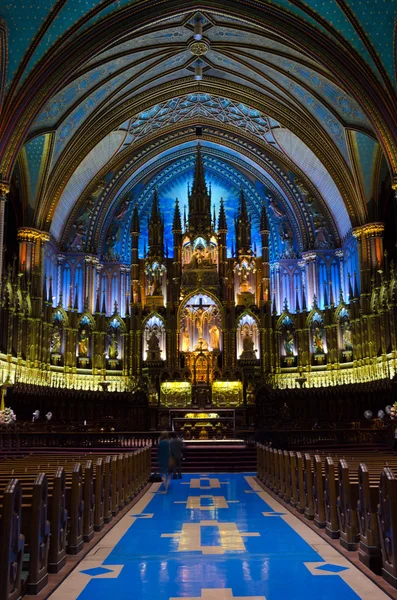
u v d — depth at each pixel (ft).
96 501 41.06
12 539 23.77
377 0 86.28
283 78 116.26
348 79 95.61
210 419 120.67
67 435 93.15
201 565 31.58
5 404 101.45
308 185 135.74
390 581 27.45
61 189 119.55
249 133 137.28
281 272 141.08
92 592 27.04
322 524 41.04
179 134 140.36
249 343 132.57
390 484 26.91
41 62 94.02
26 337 110.73
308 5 92.99
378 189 117.39
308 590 27.09
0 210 93.76
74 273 132.98
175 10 98.37
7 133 93.61
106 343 133.28
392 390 103.55
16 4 84.94
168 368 130.11
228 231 149.18
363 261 117.80
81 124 118.01
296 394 125.90
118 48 106.22
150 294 137.08
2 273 100.89
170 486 71.15
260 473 76.84
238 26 105.40
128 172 139.13
